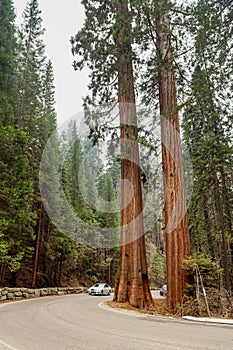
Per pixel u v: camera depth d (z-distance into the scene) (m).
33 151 20.45
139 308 11.81
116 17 10.58
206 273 10.38
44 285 24.38
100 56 12.67
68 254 26.50
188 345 4.67
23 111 21.09
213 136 15.80
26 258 21.28
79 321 7.64
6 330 6.09
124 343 4.83
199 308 9.48
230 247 18.42
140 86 12.08
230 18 8.09
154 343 4.83
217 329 6.50
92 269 34.94
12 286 20.52
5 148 13.96
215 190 16.11
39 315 8.82
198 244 17.03
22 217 15.27
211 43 8.34
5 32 18.39
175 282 10.55
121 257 13.25
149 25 9.70
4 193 13.63
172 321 8.04
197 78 8.99
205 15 8.22
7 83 18.38
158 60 10.23
